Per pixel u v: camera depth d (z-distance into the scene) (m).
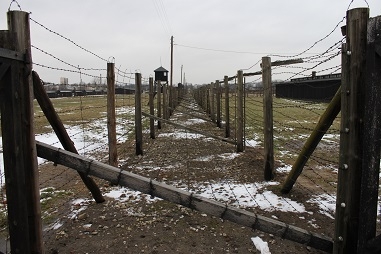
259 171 7.05
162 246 3.86
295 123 14.92
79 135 11.88
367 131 2.72
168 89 20.97
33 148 2.66
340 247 3.05
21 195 2.58
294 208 4.99
